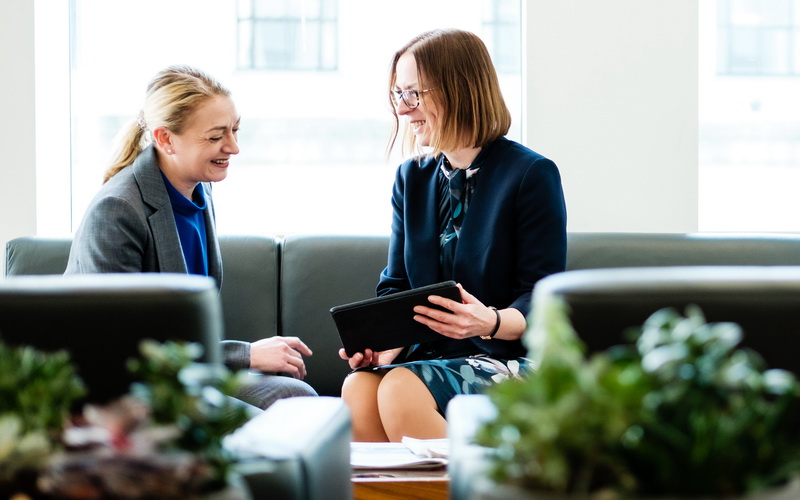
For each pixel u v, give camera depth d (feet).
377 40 11.91
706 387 2.68
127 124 8.66
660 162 11.09
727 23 12.01
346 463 4.63
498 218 8.00
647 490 2.63
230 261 9.97
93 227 7.82
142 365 2.96
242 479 3.50
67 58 11.75
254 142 11.91
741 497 2.55
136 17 11.89
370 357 7.71
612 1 11.01
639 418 2.54
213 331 3.77
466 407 4.14
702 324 3.13
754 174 12.07
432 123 8.23
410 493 5.27
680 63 11.05
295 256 10.02
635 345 3.12
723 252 9.64
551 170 8.13
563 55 11.03
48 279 3.79
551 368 2.57
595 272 3.32
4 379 3.02
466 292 7.54
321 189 11.96
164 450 2.81
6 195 11.09
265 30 11.90
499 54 11.80
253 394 7.68
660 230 11.13
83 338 3.65
